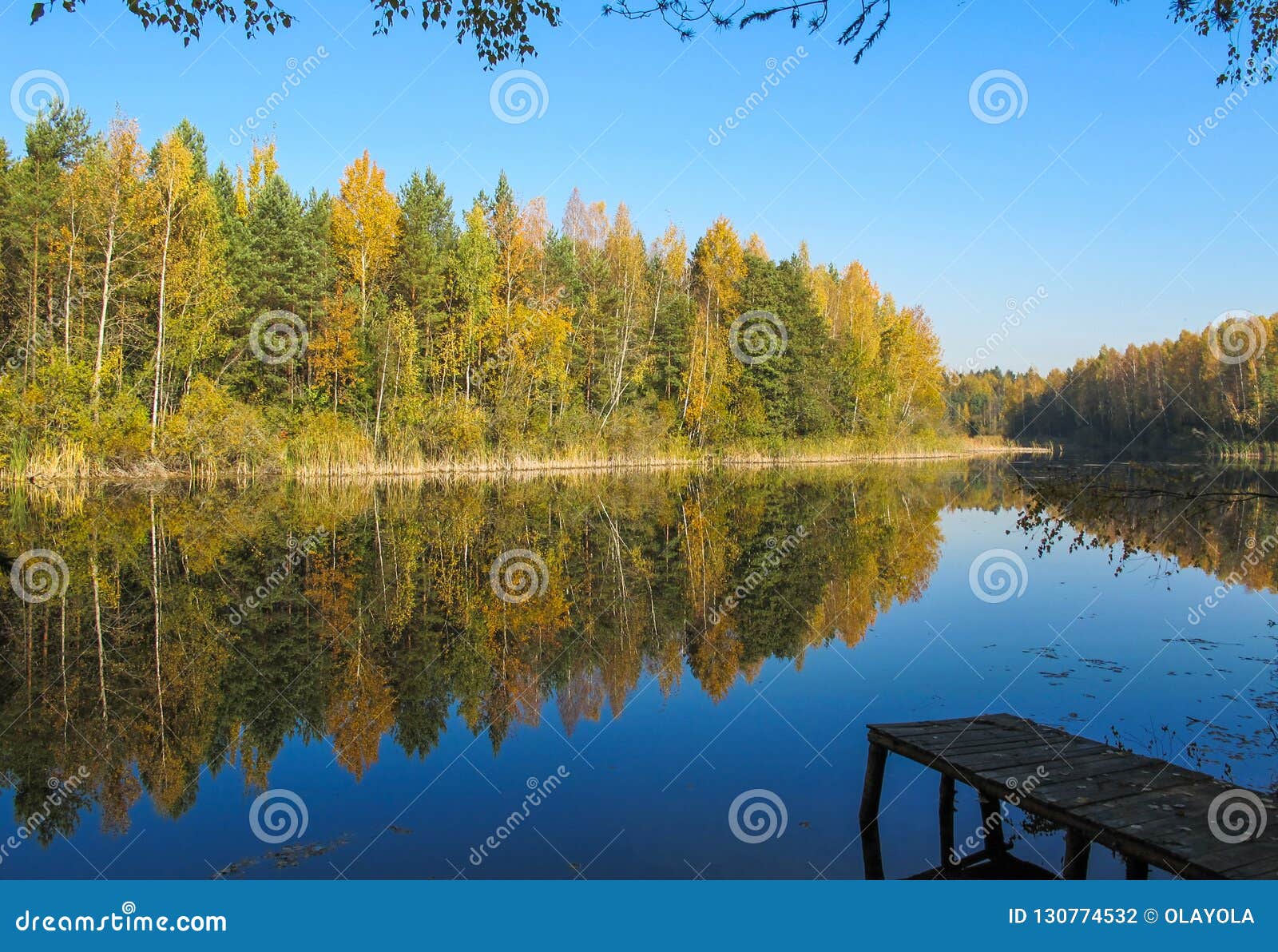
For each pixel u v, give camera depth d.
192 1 6.08
